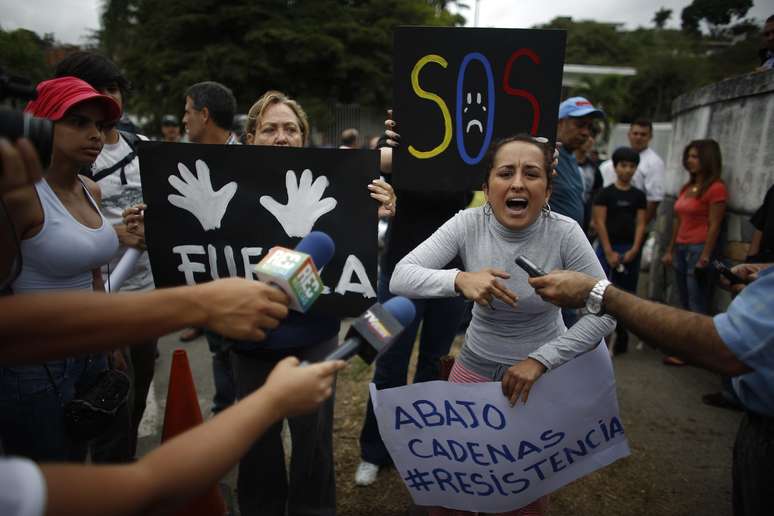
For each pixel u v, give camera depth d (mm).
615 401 1810
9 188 949
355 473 2854
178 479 833
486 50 2203
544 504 2031
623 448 1862
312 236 1392
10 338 1003
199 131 3395
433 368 2877
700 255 4375
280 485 2207
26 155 945
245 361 2072
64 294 1046
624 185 4590
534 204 1744
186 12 22750
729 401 3607
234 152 1979
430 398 1840
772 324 1133
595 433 1841
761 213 3244
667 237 5676
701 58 29328
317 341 2029
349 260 2016
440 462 1922
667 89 30250
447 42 2209
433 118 2275
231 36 23219
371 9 24734
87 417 1816
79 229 1832
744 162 4109
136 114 23406
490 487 1928
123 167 2881
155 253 2062
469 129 2271
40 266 1746
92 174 2770
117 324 1031
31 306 1011
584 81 24094
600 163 6645
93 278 2145
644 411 3588
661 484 2803
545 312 1916
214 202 2018
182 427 2307
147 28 24172
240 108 22531
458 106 2260
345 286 2027
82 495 733
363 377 3953
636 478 2850
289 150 1965
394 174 2336
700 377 4121
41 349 1021
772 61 4168
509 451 1856
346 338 1227
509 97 2234
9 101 1325
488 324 1971
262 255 2039
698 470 2928
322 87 23609
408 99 2271
